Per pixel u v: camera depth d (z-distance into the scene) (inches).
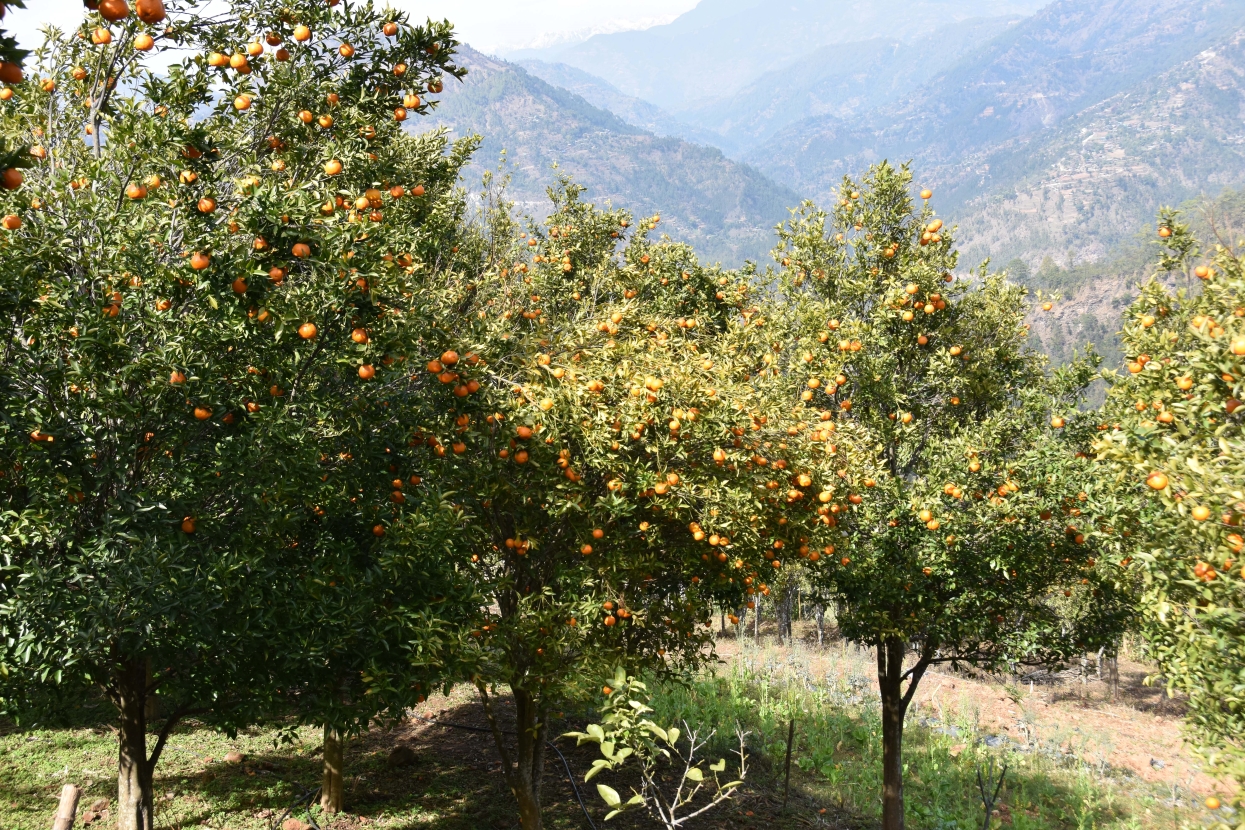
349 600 207.6
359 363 199.9
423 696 228.8
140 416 185.8
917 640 409.4
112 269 187.9
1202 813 520.4
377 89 263.9
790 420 277.4
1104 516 251.4
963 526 330.3
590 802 428.1
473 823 381.4
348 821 365.1
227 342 196.2
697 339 344.2
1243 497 165.5
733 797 467.2
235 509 203.3
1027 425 356.2
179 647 197.3
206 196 198.4
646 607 295.3
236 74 239.3
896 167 394.0
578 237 486.0
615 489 246.5
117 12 93.4
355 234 198.7
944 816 493.7
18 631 174.4
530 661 265.1
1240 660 180.1
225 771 405.4
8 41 91.8
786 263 425.1
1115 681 964.0
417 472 236.1
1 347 185.0
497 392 238.7
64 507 183.0
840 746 625.3
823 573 374.6
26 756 391.5
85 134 231.0
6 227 181.9
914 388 378.9
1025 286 384.5
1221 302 226.5
